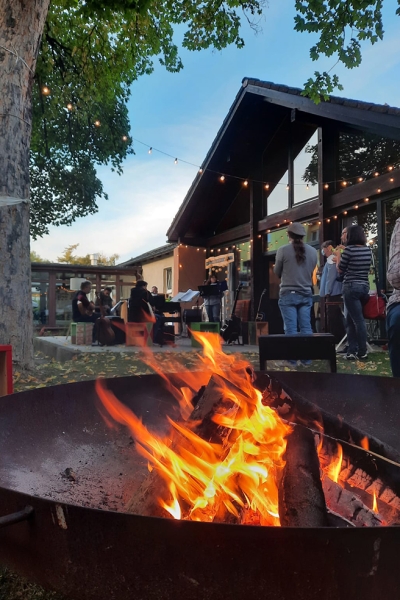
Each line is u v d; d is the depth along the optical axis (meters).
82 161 13.52
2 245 4.23
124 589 0.80
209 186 11.27
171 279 15.48
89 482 1.62
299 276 5.47
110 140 12.56
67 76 9.42
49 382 4.14
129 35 8.73
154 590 0.78
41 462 1.59
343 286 5.54
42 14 4.50
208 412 1.46
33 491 1.43
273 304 10.40
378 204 7.21
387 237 7.11
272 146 10.30
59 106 10.34
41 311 15.52
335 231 8.19
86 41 8.86
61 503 0.83
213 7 7.90
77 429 1.84
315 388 2.21
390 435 1.95
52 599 1.23
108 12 6.20
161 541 0.77
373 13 5.88
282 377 2.25
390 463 1.41
